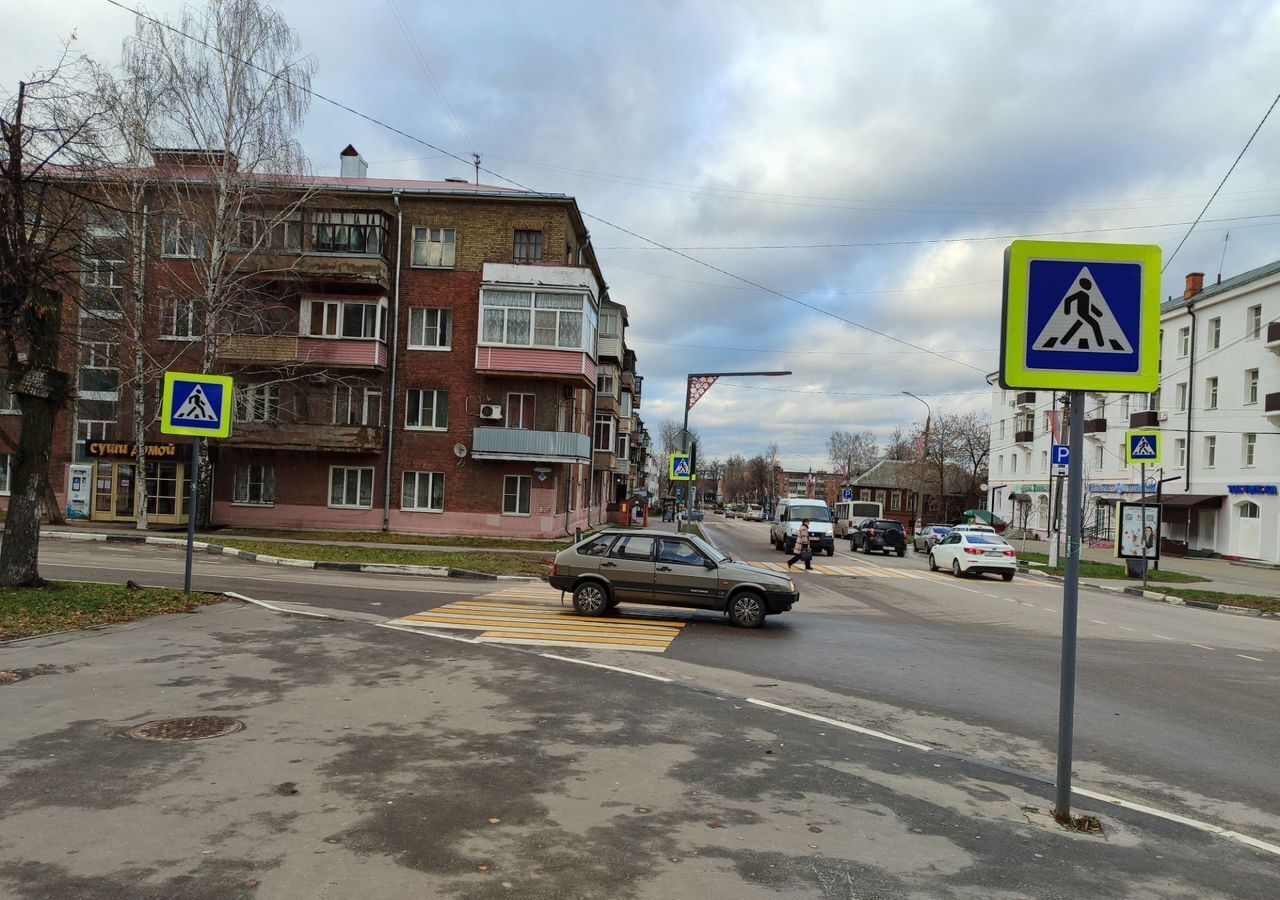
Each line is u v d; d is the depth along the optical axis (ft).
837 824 14.57
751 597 39.68
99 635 28.68
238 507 98.84
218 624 31.99
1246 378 122.62
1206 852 14.26
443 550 79.61
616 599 40.68
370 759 16.88
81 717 18.99
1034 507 188.24
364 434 95.86
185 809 13.82
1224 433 126.11
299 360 94.68
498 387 98.22
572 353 96.63
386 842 12.84
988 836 14.38
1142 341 14.96
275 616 34.47
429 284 98.68
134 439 96.02
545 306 96.94
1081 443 15.14
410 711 20.79
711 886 11.84
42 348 37.01
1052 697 27.22
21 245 35.45
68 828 12.89
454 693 22.88
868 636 39.19
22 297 35.58
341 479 98.73
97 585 39.42
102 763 15.94
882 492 264.93
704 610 44.68
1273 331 114.73
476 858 12.42
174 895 10.85
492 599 46.57
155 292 82.89
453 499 97.76
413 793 15.05
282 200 84.38
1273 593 72.74
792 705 24.31
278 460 98.89
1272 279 116.57
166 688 22.00
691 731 20.25
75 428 98.48
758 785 16.46
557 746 18.42
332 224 94.79
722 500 530.68
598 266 131.95
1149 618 53.36
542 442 95.91
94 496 98.17
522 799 15.02
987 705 25.75
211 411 37.35
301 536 89.40
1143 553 78.48
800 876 12.32
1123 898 12.16
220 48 77.71
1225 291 125.80
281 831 13.08
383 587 50.85
